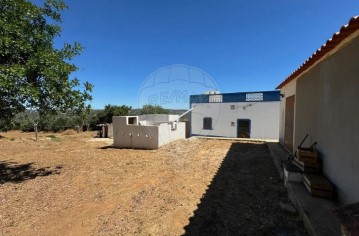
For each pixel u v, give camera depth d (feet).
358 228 5.82
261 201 14.84
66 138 61.77
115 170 24.81
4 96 20.29
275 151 30.32
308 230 10.52
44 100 22.40
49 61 20.54
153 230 11.73
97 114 93.76
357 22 9.16
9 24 18.94
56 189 18.47
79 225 12.45
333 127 13.38
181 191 17.63
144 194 17.16
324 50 13.62
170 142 45.96
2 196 16.87
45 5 24.00
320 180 13.84
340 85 12.35
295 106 24.90
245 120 54.13
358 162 10.25
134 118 46.03
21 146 44.75
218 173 22.59
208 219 12.71
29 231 11.89
